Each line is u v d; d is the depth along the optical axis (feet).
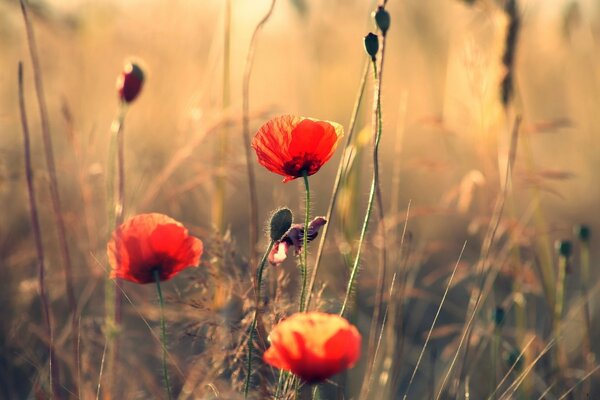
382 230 5.50
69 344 6.28
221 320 5.35
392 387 5.89
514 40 6.32
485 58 6.36
